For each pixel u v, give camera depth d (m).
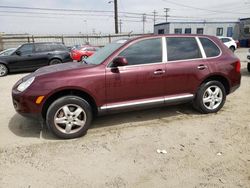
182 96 4.54
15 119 4.79
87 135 4.00
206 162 3.14
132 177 2.85
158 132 4.08
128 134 4.02
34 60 11.64
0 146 3.63
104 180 2.80
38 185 2.72
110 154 3.38
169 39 4.43
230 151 3.41
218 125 4.34
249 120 4.56
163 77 4.27
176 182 2.74
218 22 36.50
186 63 4.46
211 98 4.84
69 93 3.86
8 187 2.68
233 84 4.96
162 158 3.25
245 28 35.75
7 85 8.59
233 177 2.82
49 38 29.19
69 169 3.03
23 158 3.28
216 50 4.85
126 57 4.06
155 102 4.31
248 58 9.88
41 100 3.62
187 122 4.50
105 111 4.01
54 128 3.73
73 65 4.27
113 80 3.93
